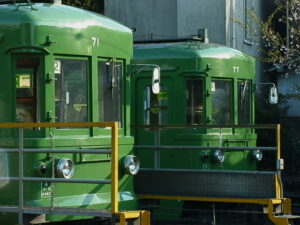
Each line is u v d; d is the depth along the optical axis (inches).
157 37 857.5
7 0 410.3
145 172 473.1
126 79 413.1
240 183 446.0
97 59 394.3
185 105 525.7
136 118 533.0
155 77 397.1
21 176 348.2
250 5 889.5
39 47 370.9
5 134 371.6
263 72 920.9
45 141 366.9
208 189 455.2
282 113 829.8
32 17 371.9
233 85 553.3
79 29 384.2
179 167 513.7
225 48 555.8
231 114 551.8
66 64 380.8
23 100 372.8
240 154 553.0
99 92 395.5
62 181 334.3
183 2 834.2
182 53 529.7
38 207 346.6
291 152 774.5
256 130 777.6
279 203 429.1
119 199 395.2
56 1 410.0
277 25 916.0
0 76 373.4
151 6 861.8
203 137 518.9
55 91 375.6
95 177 386.9
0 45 372.5
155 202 497.7
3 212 357.1
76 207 372.8
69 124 333.7
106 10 878.4
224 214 517.0
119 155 402.6
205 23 823.1
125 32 414.9
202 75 526.9
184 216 508.7
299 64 743.7
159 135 480.7
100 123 325.7
